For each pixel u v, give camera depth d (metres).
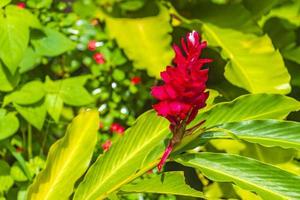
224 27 1.91
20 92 1.76
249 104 1.34
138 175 1.32
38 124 1.74
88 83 1.91
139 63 1.87
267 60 1.83
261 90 1.80
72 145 1.42
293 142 1.27
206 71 1.13
